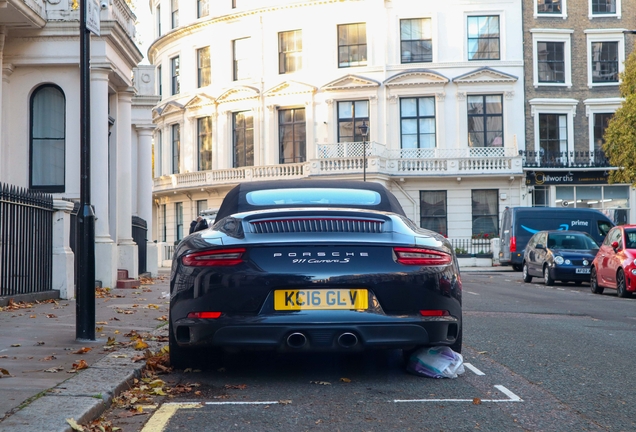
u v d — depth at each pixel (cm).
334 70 4206
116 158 1981
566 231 2420
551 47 4122
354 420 489
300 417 496
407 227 616
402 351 725
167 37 4844
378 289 573
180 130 4769
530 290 2014
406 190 4091
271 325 562
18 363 656
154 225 5069
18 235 1278
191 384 603
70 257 1448
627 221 4066
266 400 548
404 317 575
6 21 1658
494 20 4103
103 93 1759
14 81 1789
